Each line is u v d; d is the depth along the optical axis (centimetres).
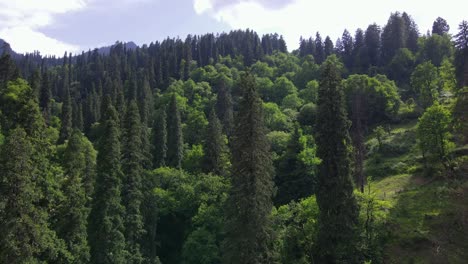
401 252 4150
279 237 3594
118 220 4188
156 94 12912
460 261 4012
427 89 8769
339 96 3866
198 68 15525
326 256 3806
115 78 14062
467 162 5672
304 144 6888
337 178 3703
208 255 4709
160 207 5781
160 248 5638
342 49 16288
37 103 3472
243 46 19462
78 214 3675
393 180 6181
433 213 4709
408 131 7750
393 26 13850
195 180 6247
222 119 10125
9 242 2609
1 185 2653
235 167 3403
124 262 4200
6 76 7625
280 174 6644
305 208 4344
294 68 15850
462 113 6419
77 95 14262
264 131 3462
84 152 5512
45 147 3341
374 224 4209
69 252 3462
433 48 11900
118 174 4353
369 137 8325
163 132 7669
